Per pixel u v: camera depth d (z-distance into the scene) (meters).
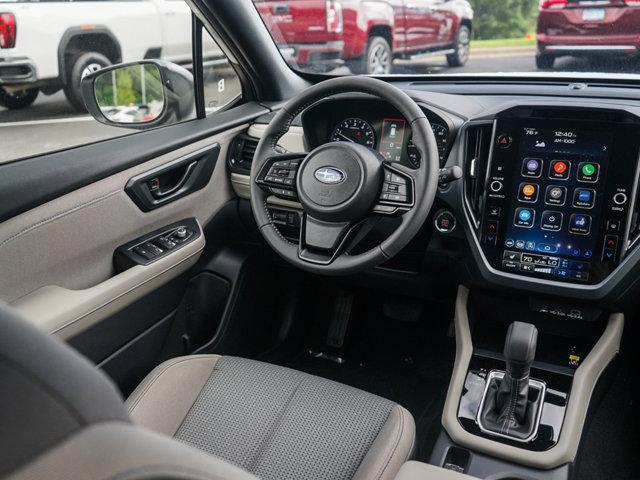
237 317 2.22
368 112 1.98
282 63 2.37
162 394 1.45
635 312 1.84
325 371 2.40
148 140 1.87
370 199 1.53
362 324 2.55
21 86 2.97
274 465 1.35
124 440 0.46
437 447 1.74
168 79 2.08
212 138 2.04
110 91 2.01
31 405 0.45
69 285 1.60
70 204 1.55
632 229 1.68
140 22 3.27
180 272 1.90
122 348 1.73
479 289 1.96
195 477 0.49
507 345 1.64
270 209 1.99
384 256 1.53
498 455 1.68
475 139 1.82
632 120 1.63
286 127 1.69
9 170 1.52
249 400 1.50
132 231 1.77
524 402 1.72
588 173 1.70
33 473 0.42
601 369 1.80
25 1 2.90
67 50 3.11
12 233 1.41
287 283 2.47
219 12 2.05
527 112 1.73
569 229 1.74
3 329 0.47
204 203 2.06
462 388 1.83
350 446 1.38
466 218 1.83
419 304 2.40
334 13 3.22
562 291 1.75
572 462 1.65
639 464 1.91
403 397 2.25
